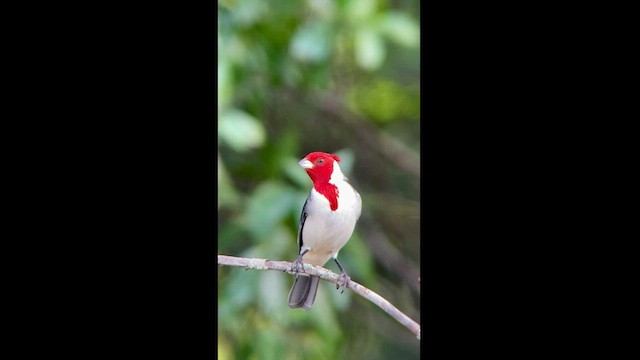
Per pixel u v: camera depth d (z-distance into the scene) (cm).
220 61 705
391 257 941
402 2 880
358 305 871
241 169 777
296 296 596
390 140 987
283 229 712
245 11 729
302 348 716
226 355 687
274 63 765
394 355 858
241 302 688
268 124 884
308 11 769
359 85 959
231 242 714
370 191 988
